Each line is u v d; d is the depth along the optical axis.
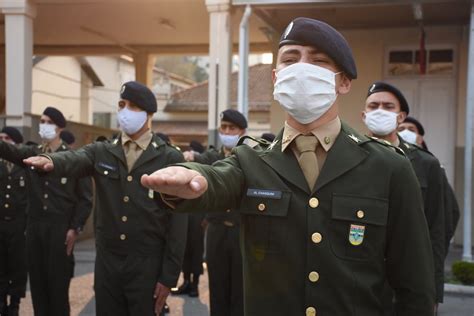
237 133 5.53
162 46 14.09
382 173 1.73
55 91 18.27
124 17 11.38
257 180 1.77
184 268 6.71
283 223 1.72
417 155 3.68
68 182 4.96
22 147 4.26
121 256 3.46
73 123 10.52
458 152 10.02
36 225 4.87
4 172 5.70
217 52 8.55
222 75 8.55
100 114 21.92
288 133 1.82
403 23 10.22
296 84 1.71
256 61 27.72
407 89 10.38
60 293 4.85
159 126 22.17
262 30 11.05
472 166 7.48
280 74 1.76
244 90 8.48
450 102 10.13
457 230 9.77
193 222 6.59
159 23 11.79
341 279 1.66
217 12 8.54
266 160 1.80
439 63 10.20
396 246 1.74
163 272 3.45
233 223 4.55
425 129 10.27
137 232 3.43
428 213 3.63
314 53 1.76
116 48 14.39
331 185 1.72
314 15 9.84
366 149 1.79
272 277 1.71
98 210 3.57
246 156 1.83
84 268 8.22
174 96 22.94
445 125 10.15
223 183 1.69
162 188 1.40
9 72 9.45
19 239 5.64
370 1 7.98
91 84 21.02
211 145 8.05
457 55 10.06
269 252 1.72
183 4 10.27
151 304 3.42
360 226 1.69
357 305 1.67
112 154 3.57
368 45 10.55
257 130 19.86
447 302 6.22
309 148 1.78
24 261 5.66
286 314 1.69
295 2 8.19
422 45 9.45
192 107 21.95
